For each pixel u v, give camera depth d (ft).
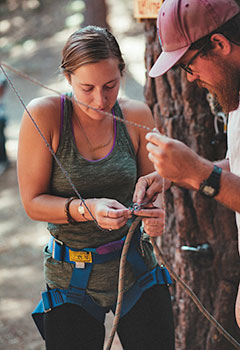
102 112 6.45
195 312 9.84
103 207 6.54
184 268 9.79
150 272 7.52
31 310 14.92
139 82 39.65
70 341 7.15
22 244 19.88
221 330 6.80
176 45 5.98
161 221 6.68
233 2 5.95
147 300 7.41
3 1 60.80
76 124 7.01
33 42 52.65
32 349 12.74
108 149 7.13
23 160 7.02
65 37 52.39
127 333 7.47
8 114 36.70
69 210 6.86
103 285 7.21
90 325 7.24
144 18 9.38
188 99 9.21
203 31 5.81
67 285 7.22
